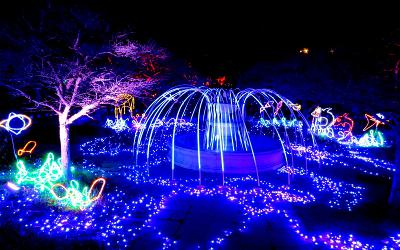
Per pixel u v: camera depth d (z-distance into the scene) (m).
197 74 18.20
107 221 6.62
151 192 8.41
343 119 18.98
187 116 25.36
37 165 9.72
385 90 7.00
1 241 5.54
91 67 8.09
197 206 7.66
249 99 20.86
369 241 6.31
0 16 7.02
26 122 12.52
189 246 5.89
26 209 6.84
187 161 10.59
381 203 8.16
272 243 6.12
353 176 10.53
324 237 6.41
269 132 19.67
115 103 9.33
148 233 6.29
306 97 10.45
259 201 8.07
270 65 12.74
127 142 14.80
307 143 15.88
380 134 15.97
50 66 7.35
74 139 14.44
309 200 8.27
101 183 8.70
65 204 7.11
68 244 5.64
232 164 10.05
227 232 6.45
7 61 7.13
